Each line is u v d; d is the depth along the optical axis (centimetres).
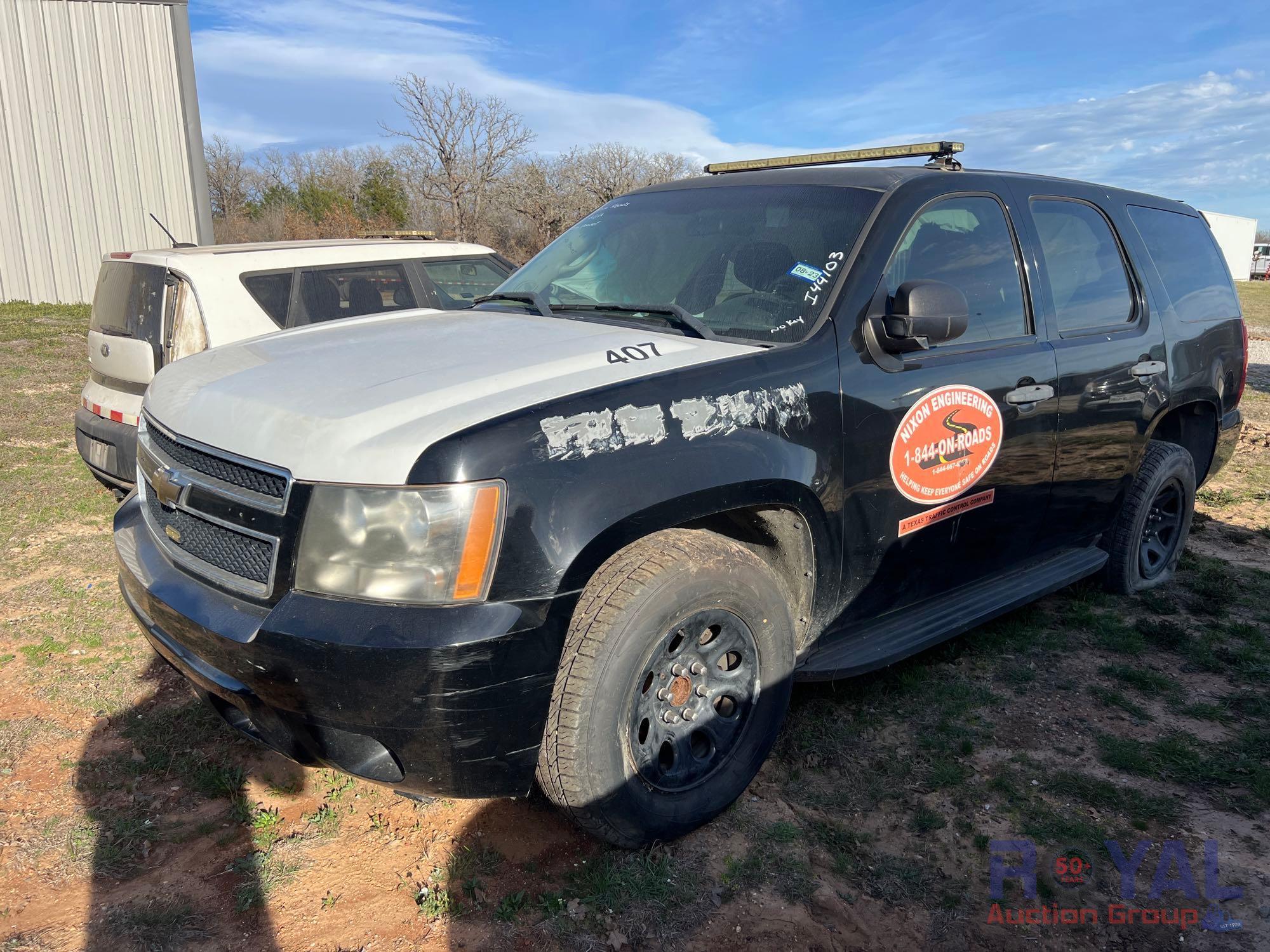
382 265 612
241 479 226
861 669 297
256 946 222
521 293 341
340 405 225
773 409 259
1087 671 375
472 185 3647
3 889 238
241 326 529
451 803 279
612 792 236
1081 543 412
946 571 332
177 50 1712
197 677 231
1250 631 411
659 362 254
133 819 268
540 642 214
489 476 209
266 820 268
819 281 292
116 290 532
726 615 257
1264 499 639
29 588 439
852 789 291
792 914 238
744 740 272
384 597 206
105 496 588
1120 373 384
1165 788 296
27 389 927
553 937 227
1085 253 391
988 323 336
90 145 1694
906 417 294
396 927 229
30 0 1611
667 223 347
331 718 209
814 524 273
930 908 242
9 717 322
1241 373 482
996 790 292
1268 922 240
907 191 316
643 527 229
